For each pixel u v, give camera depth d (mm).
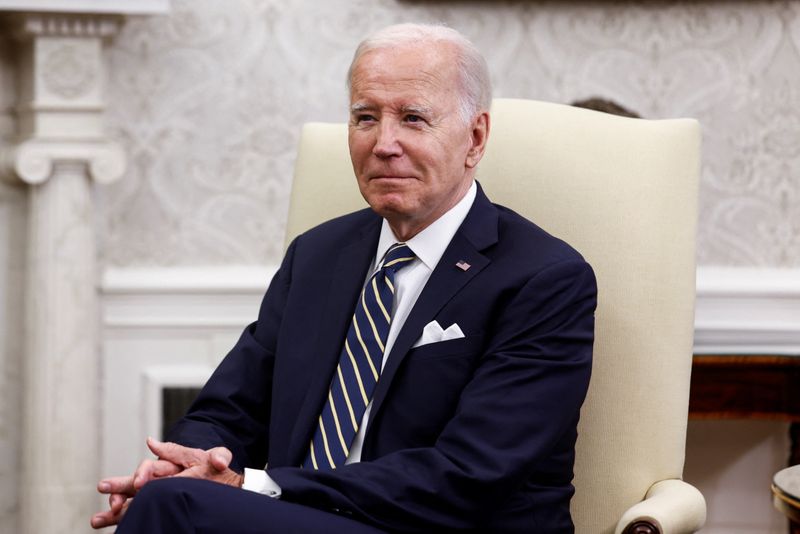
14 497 9039
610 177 5930
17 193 8898
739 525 9094
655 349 5703
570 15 8930
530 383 5094
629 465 5656
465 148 5402
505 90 8945
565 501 5363
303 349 5676
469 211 5566
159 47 8961
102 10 8305
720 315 8906
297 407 5590
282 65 9016
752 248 8984
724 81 8930
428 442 5250
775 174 8984
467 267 5406
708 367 8062
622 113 7664
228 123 9047
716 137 8961
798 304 8930
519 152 6137
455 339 5281
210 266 9109
